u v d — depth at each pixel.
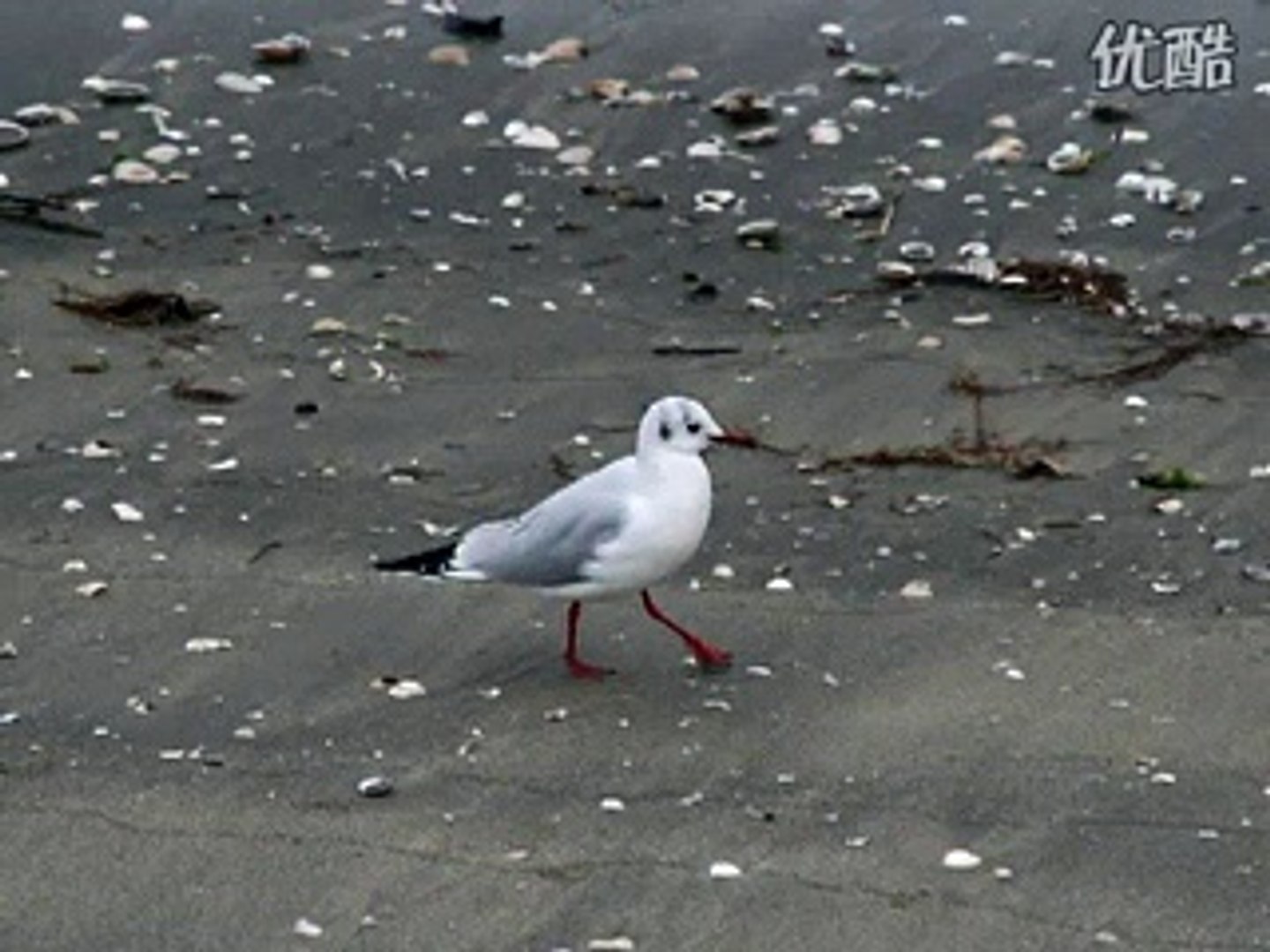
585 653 11.96
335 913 9.70
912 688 11.50
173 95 20.03
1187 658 11.70
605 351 15.94
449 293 16.80
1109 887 9.74
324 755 11.00
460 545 11.86
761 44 20.81
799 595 12.60
